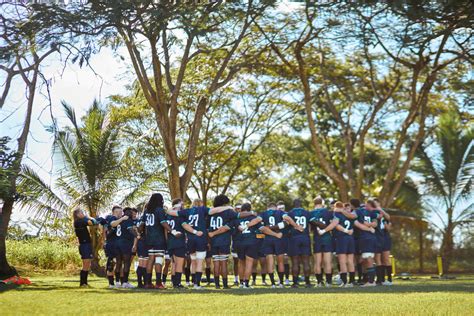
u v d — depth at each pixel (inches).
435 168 1238.9
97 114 1046.4
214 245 597.3
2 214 812.6
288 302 411.8
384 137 1674.5
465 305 387.2
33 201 892.0
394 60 1173.7
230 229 613.0
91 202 1017.5
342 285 650.2
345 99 1455.5
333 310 366.6
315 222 653.9
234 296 462.3
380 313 351.3
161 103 1027.3
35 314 354.3
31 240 1133.7
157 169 1136.2
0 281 693.9
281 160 1665.8
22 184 886.4
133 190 1051.9
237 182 1753.2
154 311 366.3
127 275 622.8
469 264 1128.2
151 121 1334.9
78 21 721.0
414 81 1209.4
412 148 1258.0
